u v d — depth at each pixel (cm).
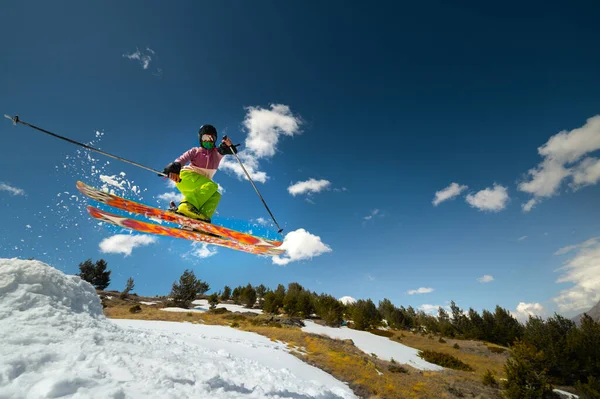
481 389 1730
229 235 543
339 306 3803
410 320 4731
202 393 405
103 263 4594
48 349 371
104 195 447
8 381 289
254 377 711
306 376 1246
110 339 500
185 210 465
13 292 484
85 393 295
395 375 1656
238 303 4519
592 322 2686
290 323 3056
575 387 1955
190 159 487
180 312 2927
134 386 352
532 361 1867
